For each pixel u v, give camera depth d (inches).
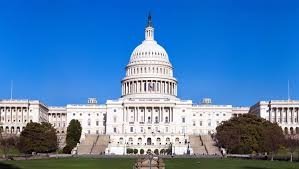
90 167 3535.9
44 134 7130.9
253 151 7057.1
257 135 7155.5
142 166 2192.4
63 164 4001.0
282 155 5300.2
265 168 3523.6
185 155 6899.6
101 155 6776.6
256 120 7632.9
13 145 7062.0
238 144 7155.5
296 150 6427.2
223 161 4766.2
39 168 3348.9
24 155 5792.3
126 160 4881.9
